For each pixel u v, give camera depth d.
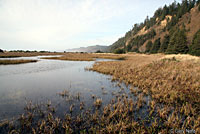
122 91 7.94
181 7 124.75
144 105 5.78
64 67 19.38
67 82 10.30
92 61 30.42
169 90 7.11
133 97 6.86
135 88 8.46
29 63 23.89
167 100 6.01
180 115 4.74
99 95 7.25
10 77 11.99
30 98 6.68
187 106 5.29
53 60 31.67
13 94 7.29
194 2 121.00
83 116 4.79
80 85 9.43
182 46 43.16
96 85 9.43
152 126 4.08
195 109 4.90
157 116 4.79
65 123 4.12
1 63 21.72
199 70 11.55
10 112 5.04
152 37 117.06
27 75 13.04
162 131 3.74
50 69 17.22
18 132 3.74
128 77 11.09
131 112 5.11
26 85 9.28
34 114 4.90
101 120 4.45
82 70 16.55
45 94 7.36
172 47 48.22
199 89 6.93
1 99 6.49
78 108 5.51
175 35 50.16
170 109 5.25
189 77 9.37
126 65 18.66
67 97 6.88
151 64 16.69
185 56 24.61
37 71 15.48
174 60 19.09
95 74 13.84
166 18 136.75
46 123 4.25
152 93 7.31
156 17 161.25
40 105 5.76
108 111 5.18
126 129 4.05
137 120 4.55
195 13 94.75
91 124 4.28
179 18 111.19
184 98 6.07
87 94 7.43
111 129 3.84
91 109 5.43
